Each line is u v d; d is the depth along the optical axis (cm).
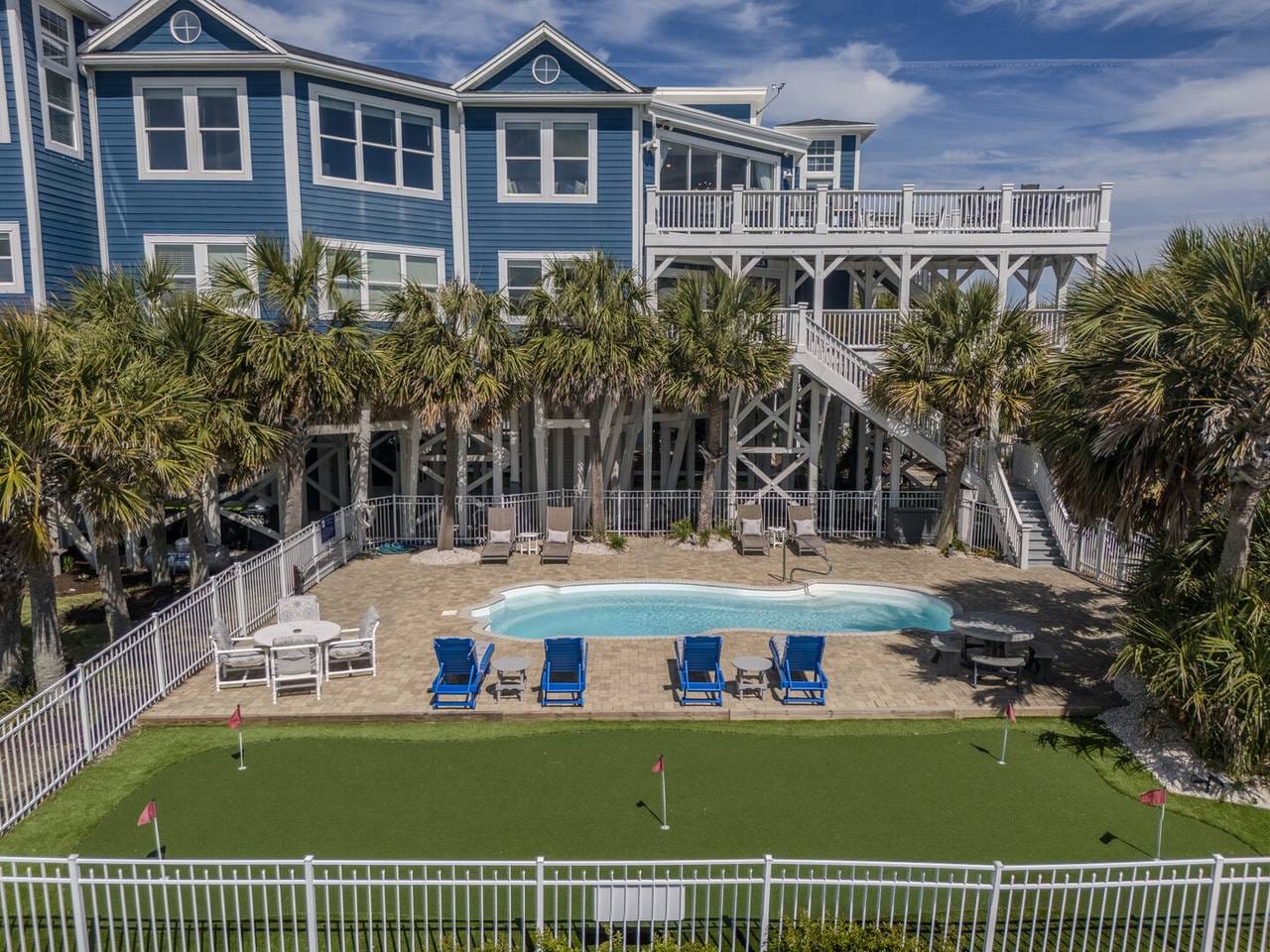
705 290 1927
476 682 1107
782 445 2959
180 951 658
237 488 1555
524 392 1861
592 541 2025
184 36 1808
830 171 3488
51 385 992
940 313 1800
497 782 920
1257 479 912
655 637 1388
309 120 1864
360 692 1142
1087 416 1002
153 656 1115
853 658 1286
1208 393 916
